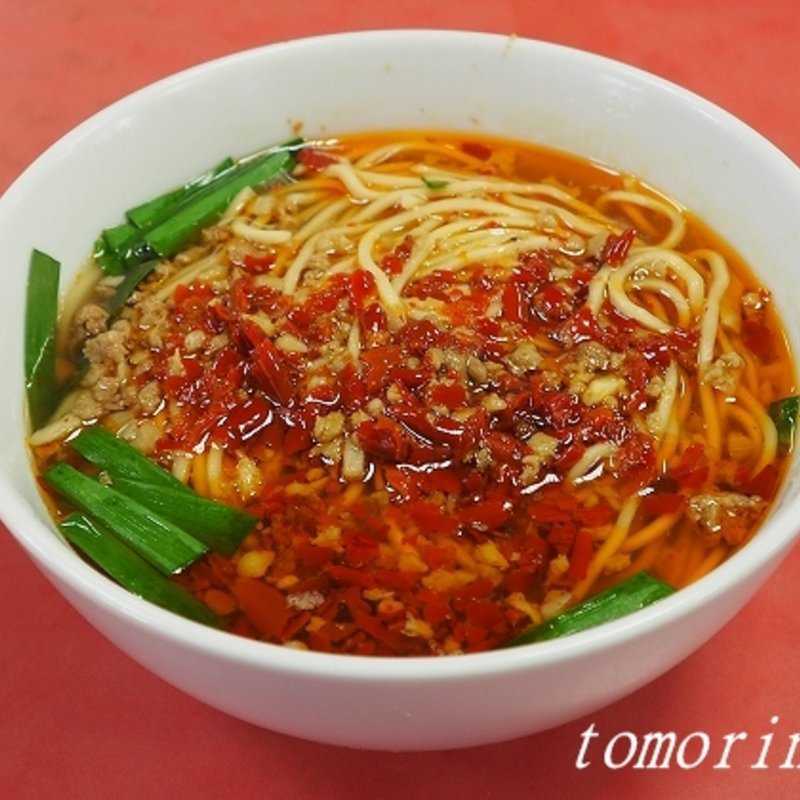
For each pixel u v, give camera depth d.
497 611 0.40
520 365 0.45
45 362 0.45
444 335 0.45
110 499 0.42
